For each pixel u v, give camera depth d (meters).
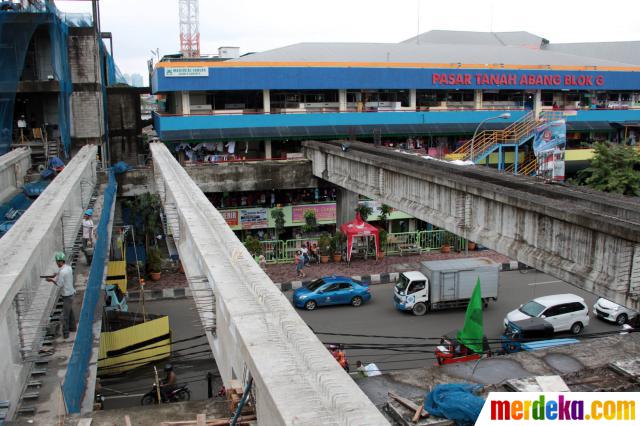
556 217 13.40
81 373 9.34
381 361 21.12
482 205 16.81
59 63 31.66
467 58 45.91
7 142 29.55
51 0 32.00
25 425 7.66
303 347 6.03
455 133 40.81
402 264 33.78
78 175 19.98
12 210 22.14
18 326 9.12
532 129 39.69
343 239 34.53
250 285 8.12
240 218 36.19
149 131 52.88
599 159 38.53
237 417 6.61
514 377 10.10
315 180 35.78
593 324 25.67
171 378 16.98
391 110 40.84
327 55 42.78
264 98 38.22
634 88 46.19
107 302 21.61
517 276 33.22
